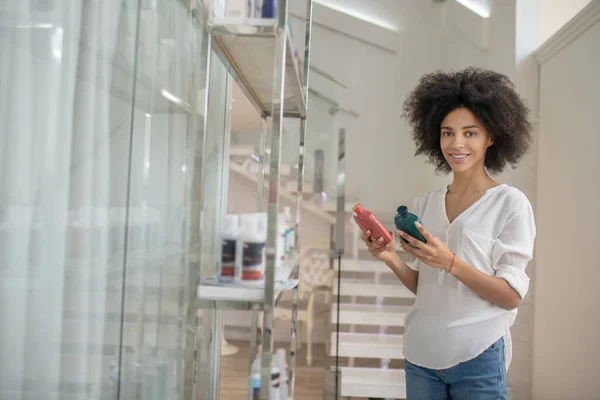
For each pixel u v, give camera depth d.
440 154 1.77
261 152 2.00
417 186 5.06
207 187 1.78
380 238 1.65
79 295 0.99
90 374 1.04
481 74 1.58
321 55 5.16
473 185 1.55
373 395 3.19
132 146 1.19
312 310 4.27
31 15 0.83
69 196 0.94
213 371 2.05
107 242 1.08
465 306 1.42
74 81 0.95
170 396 1.51
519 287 1.36
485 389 1.39
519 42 3.35
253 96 1.71
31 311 0.86
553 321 2.88
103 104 1.05
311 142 5.02
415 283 1.68
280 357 1.53
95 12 1.01
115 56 1.09
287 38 1.18
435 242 1.36
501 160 1.67
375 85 5.14
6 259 0.80
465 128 1.51
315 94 5.09
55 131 0.90
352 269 4.13
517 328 3.23
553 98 3.04
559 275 2.83
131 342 1.22
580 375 2.52
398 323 3.74
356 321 3.74
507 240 1.42
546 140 3.12
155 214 1.35
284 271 1.38
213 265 1.91
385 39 5.17
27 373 0.85
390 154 5.09
